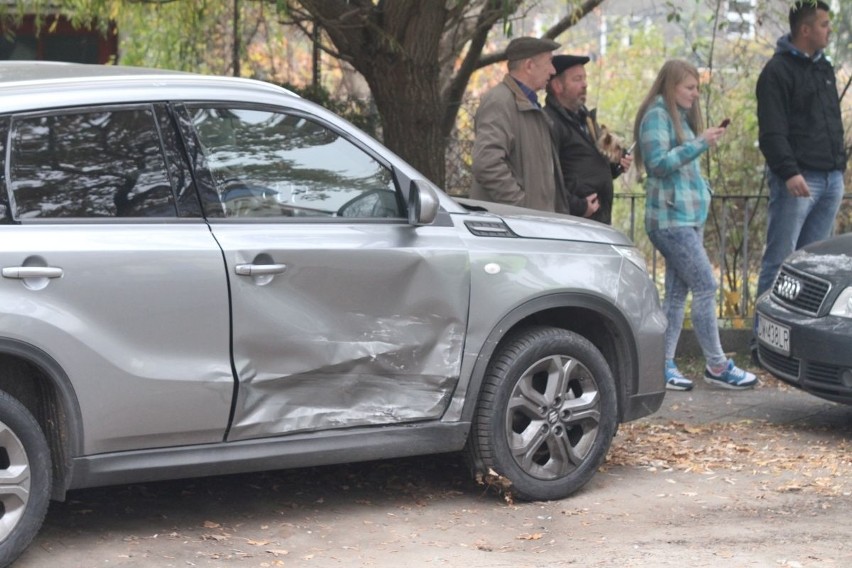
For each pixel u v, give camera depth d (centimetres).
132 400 532
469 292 618
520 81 816
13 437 510
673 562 548
